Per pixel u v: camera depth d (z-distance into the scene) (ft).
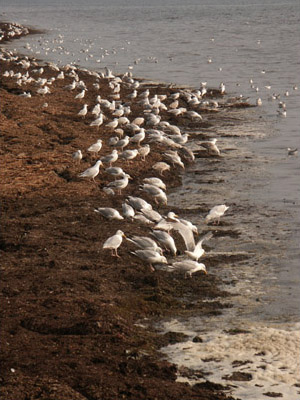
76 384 42.42
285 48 254.68
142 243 61.00
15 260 61.57
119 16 508.53
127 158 93.71
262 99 153.28
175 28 371.56
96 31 368.07
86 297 53.88
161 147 105.50
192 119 130.72
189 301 55.72
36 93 148.05
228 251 66.08
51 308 51.70
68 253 63.46
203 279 59.62
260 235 70.08
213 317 52.70
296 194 83.41
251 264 62.90
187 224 66.64
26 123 115.34
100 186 84.28
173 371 44.47
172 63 221.05
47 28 400.88
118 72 206.18
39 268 59.72
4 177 84.94
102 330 48.80
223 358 46.06
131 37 323.16
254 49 254.27
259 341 48.08
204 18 458.09
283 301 55.42
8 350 45.70
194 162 99.25
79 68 217.15
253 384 43.24
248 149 106.52
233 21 421.59
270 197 82.48
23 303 52.39
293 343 47.73
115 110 127.85
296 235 69.97
